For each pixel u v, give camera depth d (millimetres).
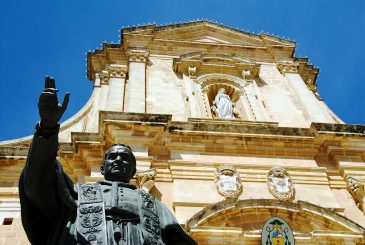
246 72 22234
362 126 18125
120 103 19484
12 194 15266
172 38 23922
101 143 16266
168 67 22031
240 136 17203
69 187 4590
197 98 20172
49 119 4203
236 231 13438
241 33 24969
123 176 4988
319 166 17203
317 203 15508
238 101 21328
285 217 14578
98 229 4156
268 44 24469
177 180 15430
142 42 22922
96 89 21578
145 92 20000
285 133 17578
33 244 4617
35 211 4566
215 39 24672
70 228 4289
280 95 21500
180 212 14320
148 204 4660
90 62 23531
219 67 22297
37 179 4281
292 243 13430
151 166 15789
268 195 15586
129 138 16297
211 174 15805
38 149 4230
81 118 19859
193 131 16938
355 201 16031
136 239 4207
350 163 17109
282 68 23234
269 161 16875
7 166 15961
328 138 17703
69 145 16484
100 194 4582
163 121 16766
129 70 21172
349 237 13836
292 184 15961
